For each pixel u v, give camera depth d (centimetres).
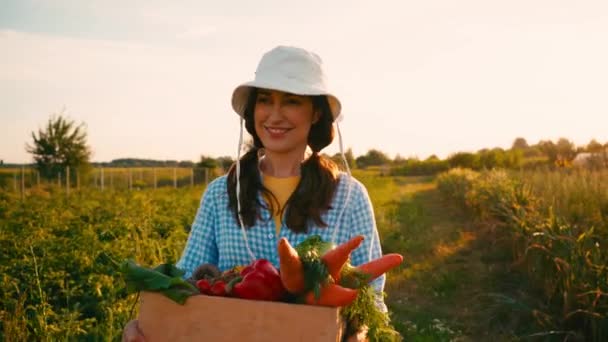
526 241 818
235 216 252
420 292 859
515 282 860
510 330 658
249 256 250
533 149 5816
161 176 4425
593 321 596
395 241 1248
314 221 243
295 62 237
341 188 250
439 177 3747
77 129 3850
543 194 1227
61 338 457
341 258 191
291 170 255
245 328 192
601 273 611
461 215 1961
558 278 675
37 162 3775
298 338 188
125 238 766
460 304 793
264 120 246
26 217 1064
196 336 197
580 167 1984
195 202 1644
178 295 196
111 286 558
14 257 682
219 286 204
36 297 539
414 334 665
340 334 193
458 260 1069
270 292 198
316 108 252
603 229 840
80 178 3803
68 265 625
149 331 201
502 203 1148
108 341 455
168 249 747
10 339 435
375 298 211
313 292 190
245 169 255
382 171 7338
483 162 5766
